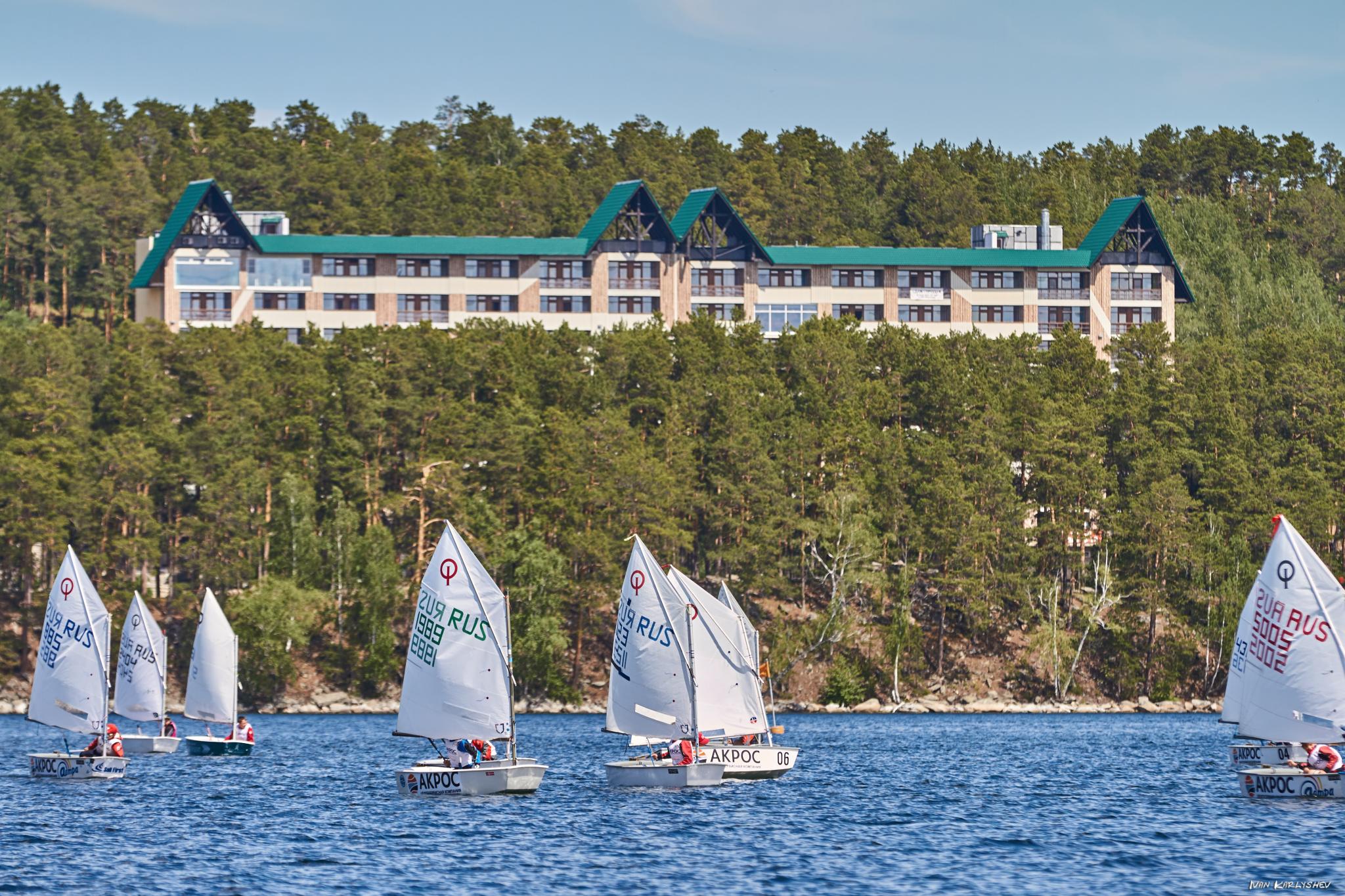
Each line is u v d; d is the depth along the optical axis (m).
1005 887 197.00
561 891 193.88
